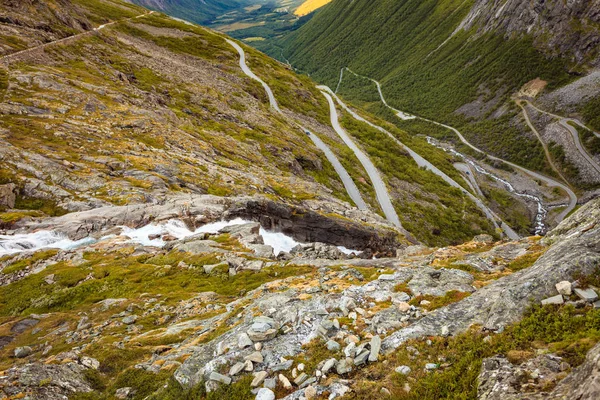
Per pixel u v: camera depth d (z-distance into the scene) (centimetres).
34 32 10019
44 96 6869
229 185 5800
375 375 1009
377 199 11262
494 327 1018
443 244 10631
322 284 1884
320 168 11306
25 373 1380
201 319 2069
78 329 2156
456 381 891
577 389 653
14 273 3130
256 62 18975
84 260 3294
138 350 1692
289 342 1269
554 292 1024
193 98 11519
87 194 4494
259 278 2856
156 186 4891
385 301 1455
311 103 17850
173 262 3250
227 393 1084
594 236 1227
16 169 4584
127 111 7569
